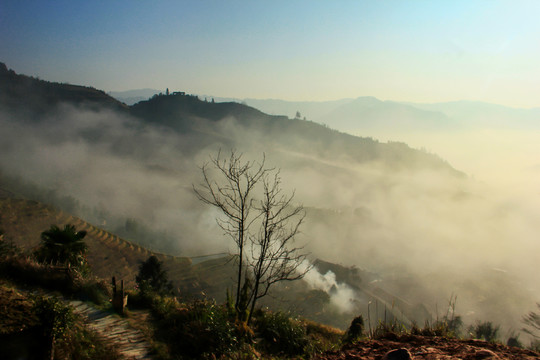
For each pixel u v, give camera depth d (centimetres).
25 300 794
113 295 1105
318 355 521
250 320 1035
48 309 715
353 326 918
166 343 876
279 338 956
